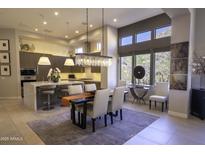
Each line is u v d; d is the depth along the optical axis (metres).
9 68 6.87
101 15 5.31
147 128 3.42
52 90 5.23
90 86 4.78
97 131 3.28
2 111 4.82
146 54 6.05
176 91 4.35
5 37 6.75
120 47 6.87
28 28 6.81
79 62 4.07
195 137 2.94
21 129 3.37
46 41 8.26
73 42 8.56
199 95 4.06
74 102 3.26
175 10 3.93
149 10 4.93
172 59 4.44
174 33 4.38
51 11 4.90
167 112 4.71
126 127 3.50
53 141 2.82
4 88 6.86
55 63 8.12
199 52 4.46
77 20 5.79
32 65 7.38
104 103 3.42
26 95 5.51
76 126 3.57
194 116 4.26
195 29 4.50
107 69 6.51
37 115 4.43
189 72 4.18
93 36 7.18
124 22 6.14
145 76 6.11
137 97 5.97
